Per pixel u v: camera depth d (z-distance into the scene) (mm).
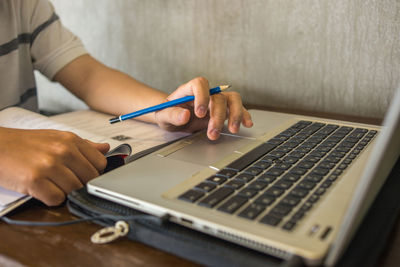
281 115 707
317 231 307
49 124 624
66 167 444
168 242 346
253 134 591
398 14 683
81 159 461
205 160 480
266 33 820
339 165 448
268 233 307
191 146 539
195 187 395
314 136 572
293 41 795
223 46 881
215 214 341
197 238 342
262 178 415
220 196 372
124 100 753
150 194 386
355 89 759
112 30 1039
